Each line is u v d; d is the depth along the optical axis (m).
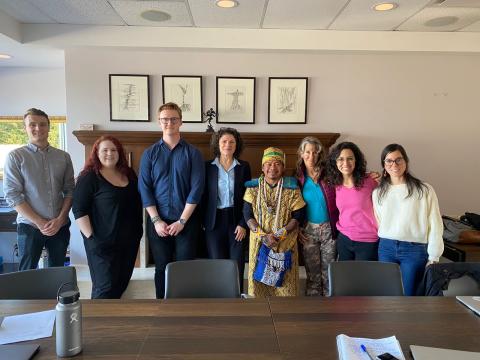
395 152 2.17
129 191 2.44
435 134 3.74
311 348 1.15
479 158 3.79
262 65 3.59
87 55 3.50
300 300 1.54
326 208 2.55
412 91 3.68
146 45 3.35
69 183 2.69
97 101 3.55
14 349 1.12
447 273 1.79
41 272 1.67
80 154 3.59
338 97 3.65
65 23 3.27
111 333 1.23
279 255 2.38
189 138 3.43
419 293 1.99
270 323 1.32
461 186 3.80
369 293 1.78
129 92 3.55
